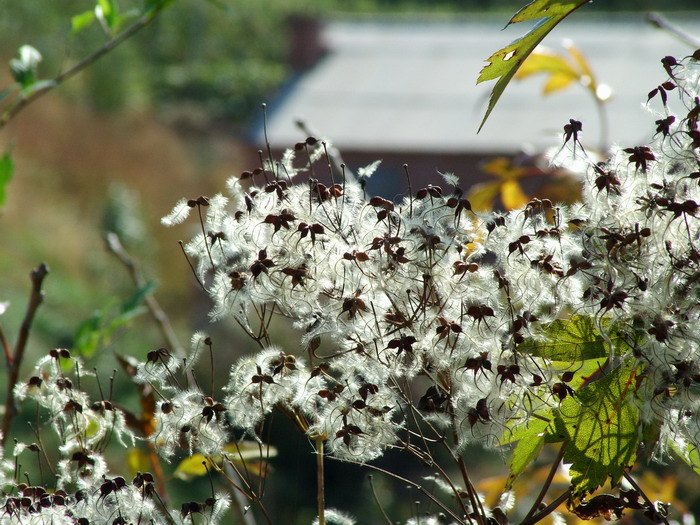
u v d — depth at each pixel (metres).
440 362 0.92
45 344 6.74
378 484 3.79
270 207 0.94
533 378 0.92
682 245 0.90
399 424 0.93
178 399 0.94
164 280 9.43
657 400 0.90
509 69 0.93
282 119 11.07
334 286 0.93
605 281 0.91
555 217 0.93
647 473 1.24
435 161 9.62
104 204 10.54
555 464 0.94
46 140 11.90
